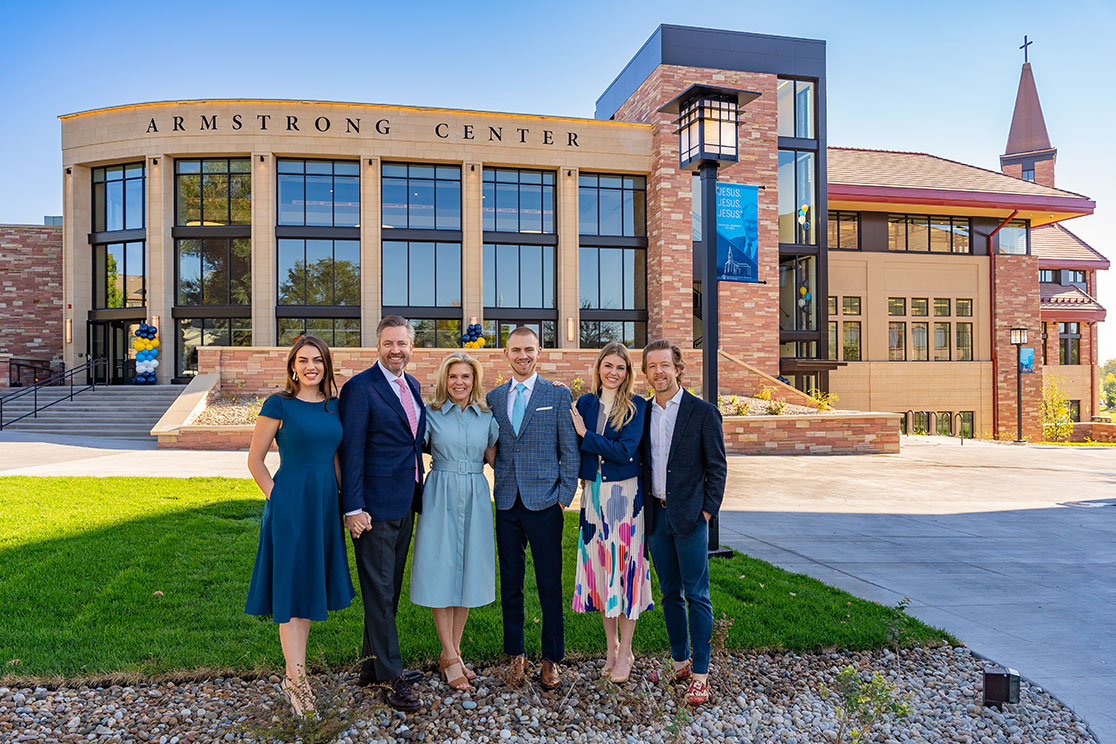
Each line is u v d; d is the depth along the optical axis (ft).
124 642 13.76
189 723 11.19
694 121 22.68
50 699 11.85
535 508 12.91
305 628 11.91
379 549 12.02
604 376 13.26
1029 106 171.32
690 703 12.41
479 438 13.05
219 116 77.41
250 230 78.69
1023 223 108.68
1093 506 33.94
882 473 45.42
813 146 87.35
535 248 84.74
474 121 81.20
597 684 12.80
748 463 49.55
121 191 81.00
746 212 76.95
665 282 81.76
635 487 13.25
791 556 22.98
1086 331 130.00
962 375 103.30
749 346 82.48
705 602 12.78
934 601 18.44
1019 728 11.96
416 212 82.02
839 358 100.22
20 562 18.45
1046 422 109.50
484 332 83.87
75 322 80.18
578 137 83.30
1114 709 12.63
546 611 12.91
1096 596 19.06
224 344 79.41
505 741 11.03
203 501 27.17
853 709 10.96
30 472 35.58
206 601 16.12
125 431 57.21
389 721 11.53
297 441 11.66
